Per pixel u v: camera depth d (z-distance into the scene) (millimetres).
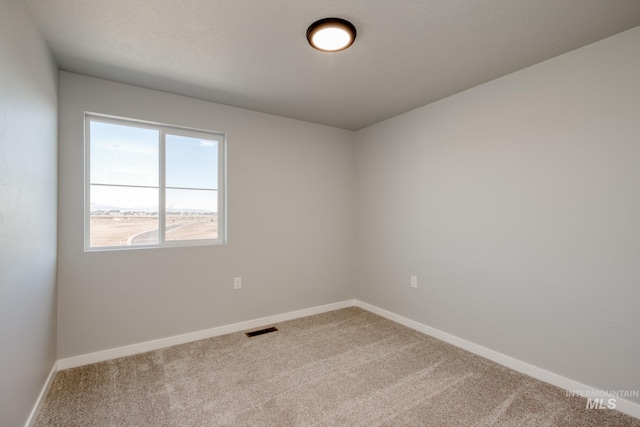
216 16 1704
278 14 1692
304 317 3568
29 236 1615
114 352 2525
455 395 2029
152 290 2703
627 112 1853
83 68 2301
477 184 2639
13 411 1419
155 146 2805
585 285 2020
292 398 1995
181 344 2812
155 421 1768
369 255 3807
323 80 2525
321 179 3744
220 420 1781
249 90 2725
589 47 1998
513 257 2393
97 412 1836
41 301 1853
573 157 2070
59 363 2318
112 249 2564
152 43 1976
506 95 2432
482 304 2602
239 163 3164
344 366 2408
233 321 3127
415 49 2055
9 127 1343
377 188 3682
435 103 2986
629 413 1828
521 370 2330
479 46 2023
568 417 1808
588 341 2006
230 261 3111
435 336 2986
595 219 1979
